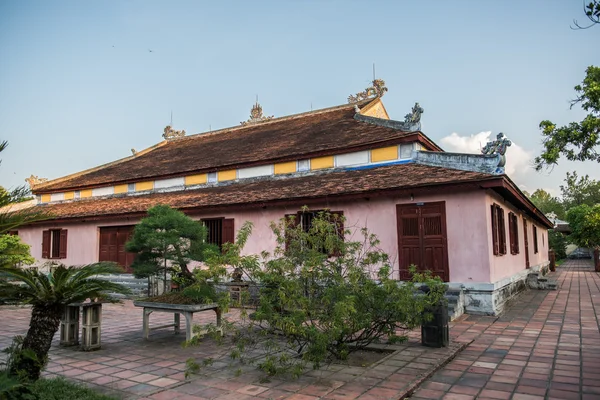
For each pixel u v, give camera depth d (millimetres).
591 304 13367
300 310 6047
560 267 32781
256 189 16203
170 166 21297
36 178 25156
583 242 31969
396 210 12680
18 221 5535
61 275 6184
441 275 11891
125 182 21375
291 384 5949
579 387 5766
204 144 24203
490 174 11523
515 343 8344
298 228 7383
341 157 15984
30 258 15461
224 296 6648
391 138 14766
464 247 11703
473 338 8773
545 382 5988
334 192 13203
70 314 8375
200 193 17875
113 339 9039
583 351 7645
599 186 54031
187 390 5781
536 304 13383
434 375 6422
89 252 19125
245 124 24859
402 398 5418
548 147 10984
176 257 10594
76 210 20375
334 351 6992
